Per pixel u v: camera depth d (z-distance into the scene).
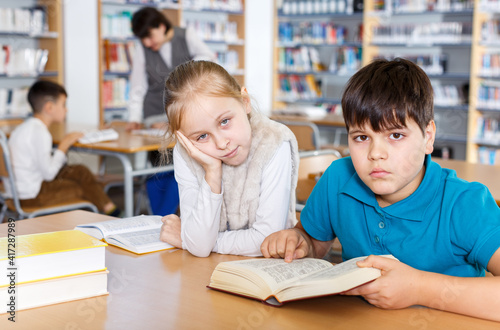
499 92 5.42
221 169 1.21
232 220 1.30
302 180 1.96
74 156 5.13
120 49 5.52
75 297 0.91
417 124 0.90
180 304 0.90
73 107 5.19
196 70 1.15
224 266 0.95
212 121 1.13
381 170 0.90
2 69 4.77
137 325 0.81
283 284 0.88
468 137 5.60
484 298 0.83
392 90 0.89
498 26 5.39
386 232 1.02
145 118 3.93
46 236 0.99
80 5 5.19
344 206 1.10
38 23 4.95
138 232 1.32
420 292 0.86
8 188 2.99
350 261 0.92
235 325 0.81
